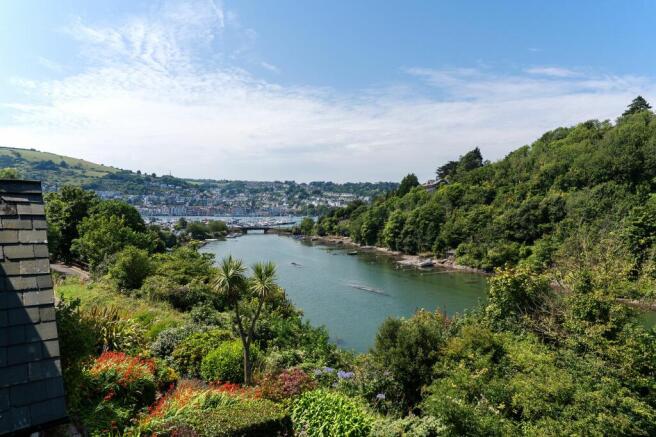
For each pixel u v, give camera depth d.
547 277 17.81
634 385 11.15
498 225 73.94
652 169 66.94
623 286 14.30
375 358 16.66
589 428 9.60
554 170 81.19
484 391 11.85
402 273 68.25
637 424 9.95
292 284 57.88
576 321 13.74
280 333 22.48
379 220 113.50
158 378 13.01
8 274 5.06
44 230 5.72
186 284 32.00
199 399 10.23
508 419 10.84
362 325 37.44
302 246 116.31
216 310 27.77
